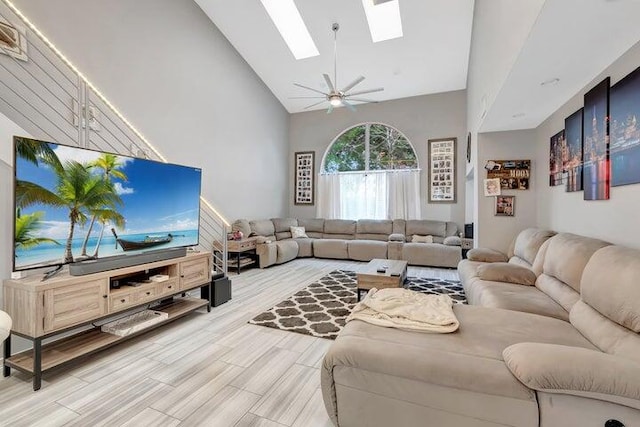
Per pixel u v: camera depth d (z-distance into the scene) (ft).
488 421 4.33
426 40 16.90
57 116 9.88
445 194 21.49
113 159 8.69
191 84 15.55
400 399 4.83
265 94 22.20
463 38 16.62
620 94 7.03
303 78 21.20
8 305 6.86
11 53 8.75
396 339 5.45
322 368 5.26
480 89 12.89
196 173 11.62
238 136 19.26
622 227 7.13
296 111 25.59
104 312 7.87
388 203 22.76
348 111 24.12
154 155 13.37
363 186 23.52
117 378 6.91
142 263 9.03
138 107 12.78
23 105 9.05
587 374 3.79
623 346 4.74
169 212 10.48
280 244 19.51
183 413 5.78
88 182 8.05
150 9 13.32
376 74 19.93
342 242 21.13
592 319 5.75
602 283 5.47
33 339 6.48
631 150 6.69
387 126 23.13
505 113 11.32
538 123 12.66
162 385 6.66
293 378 6.95
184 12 15.08
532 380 4.01
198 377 6.97
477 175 14.05
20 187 6.70
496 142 13.71
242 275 16.58
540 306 7.34
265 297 12.80
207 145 16.65
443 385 4.56
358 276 11.89
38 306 6.52
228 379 6.90
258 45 18.52
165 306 10.51
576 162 9.36
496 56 9.48
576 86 8.84
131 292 8.57
